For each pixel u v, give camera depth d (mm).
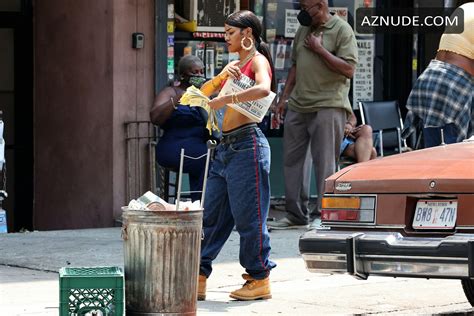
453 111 16750
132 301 11867
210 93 13781
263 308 13586
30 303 13492
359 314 13297
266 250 13914
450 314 13000
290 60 23625
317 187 20734
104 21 21234
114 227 21062
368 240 12008
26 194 22812
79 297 11023
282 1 23562
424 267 11641
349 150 21500
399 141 22938
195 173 18828
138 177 21297
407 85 24719
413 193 11977
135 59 21312
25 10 22750
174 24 22219
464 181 11680
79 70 21812
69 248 18078
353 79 24438
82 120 21734
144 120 21422
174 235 11773
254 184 13555
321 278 15922
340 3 24312
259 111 13367
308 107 20422
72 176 21969
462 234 11570
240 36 13570
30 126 22844
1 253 17625
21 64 22812
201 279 13984
